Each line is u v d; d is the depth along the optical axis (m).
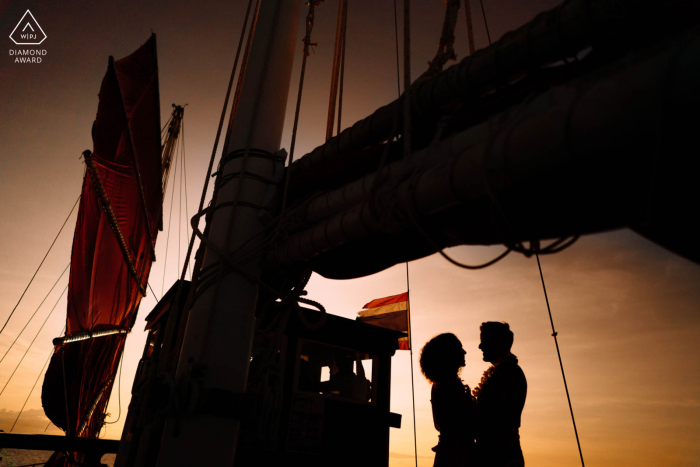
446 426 2.79
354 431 4.98
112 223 17.53
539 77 2.05
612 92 1.24
